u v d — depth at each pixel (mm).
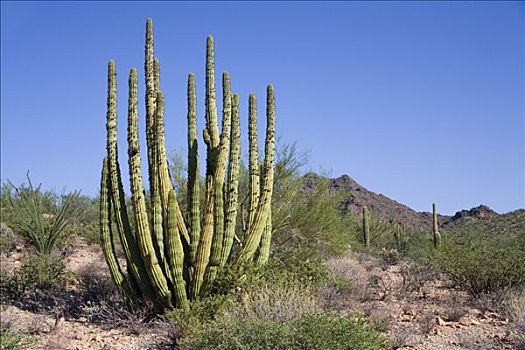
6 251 18438
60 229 18969
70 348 9453
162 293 11078
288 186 18875
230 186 11352
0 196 22578
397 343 9344
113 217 12633
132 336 10289
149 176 11602
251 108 12023
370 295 13938
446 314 12070
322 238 19312
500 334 10461
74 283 14594
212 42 12000
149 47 11688
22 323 10812
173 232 10992
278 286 10289
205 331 8031
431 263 16703
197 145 11781
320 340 7441
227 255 11266
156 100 11586
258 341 7520
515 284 13789
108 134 11719
